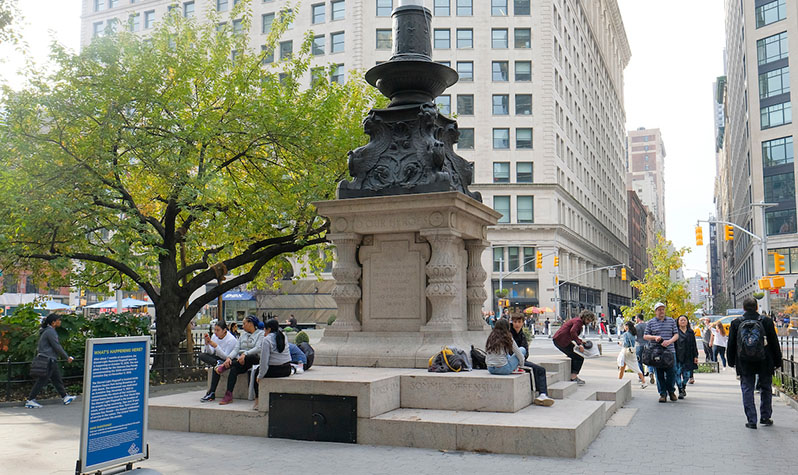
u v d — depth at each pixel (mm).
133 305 42188
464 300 12125
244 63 20250
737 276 94000
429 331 10945
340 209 11648
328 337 11688
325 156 18984
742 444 8648
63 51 16484
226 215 18703
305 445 8375
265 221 18297
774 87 59594
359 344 11320
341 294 11625
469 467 7168
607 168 98125
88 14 68938
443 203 10938
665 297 23719
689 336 14914
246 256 19344
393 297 11516
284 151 19422
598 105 91125
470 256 12484
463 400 9102
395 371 10070
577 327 12969
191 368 18125
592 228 82562
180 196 16625
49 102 15844
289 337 25078
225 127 17859
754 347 9883
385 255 11656
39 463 7555
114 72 16750
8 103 16156
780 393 14516
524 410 9102
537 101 62469
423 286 11320
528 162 62438
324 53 61062
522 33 63250
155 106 17125
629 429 9836
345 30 60406
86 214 16906
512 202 61969
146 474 6555
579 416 8570
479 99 62594
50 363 13078
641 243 147125
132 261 16562
